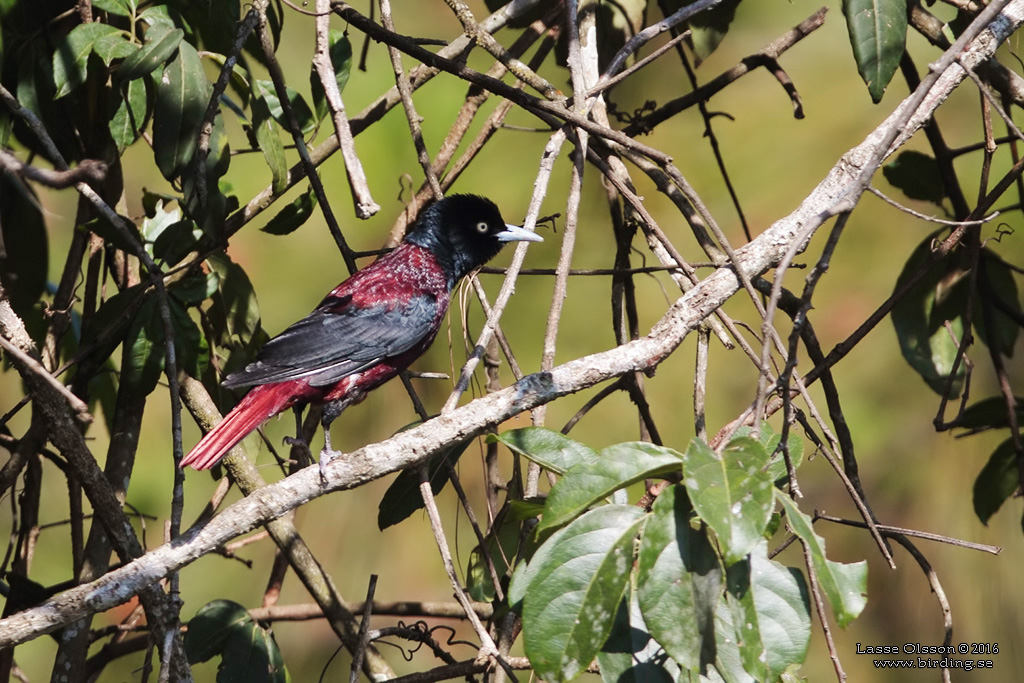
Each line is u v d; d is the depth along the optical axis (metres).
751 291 7.16
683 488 5.73
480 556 8.52
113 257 9.52
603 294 12.87
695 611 5.52
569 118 7.88
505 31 15.36
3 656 9.05
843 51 13.05
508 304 12.81
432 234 10.22
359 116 10.23
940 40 9.40
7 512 13.16
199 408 9.33
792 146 12.86
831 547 12.40
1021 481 9.45
